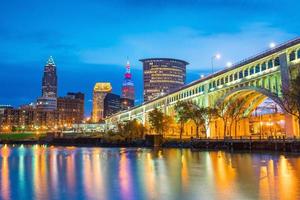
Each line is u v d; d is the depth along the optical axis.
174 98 190.50
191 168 54.25
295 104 83.38
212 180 40.56
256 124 155.62
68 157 88.69
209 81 147.25
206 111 130.25
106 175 47.75
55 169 57.06
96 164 65.81
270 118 147.00
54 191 34.97
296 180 38.75
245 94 129.12
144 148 138.38
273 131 150.75
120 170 54.00
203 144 118.31
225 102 133.12
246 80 121.25
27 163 70.25
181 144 132.62
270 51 108.81
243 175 44.09
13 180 43.47
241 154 82.81
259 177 41.78
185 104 138.38
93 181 41.75
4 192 34.66
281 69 102.81
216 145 111.81
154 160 72.38
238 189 33.88
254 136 117.44
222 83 139.00
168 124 157.62
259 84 116.44
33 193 34.00
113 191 34.50
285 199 28.78
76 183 40.25
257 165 55.34
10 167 61.53
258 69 117.25
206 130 140.00
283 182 37.41
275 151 86.75
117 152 110.75
